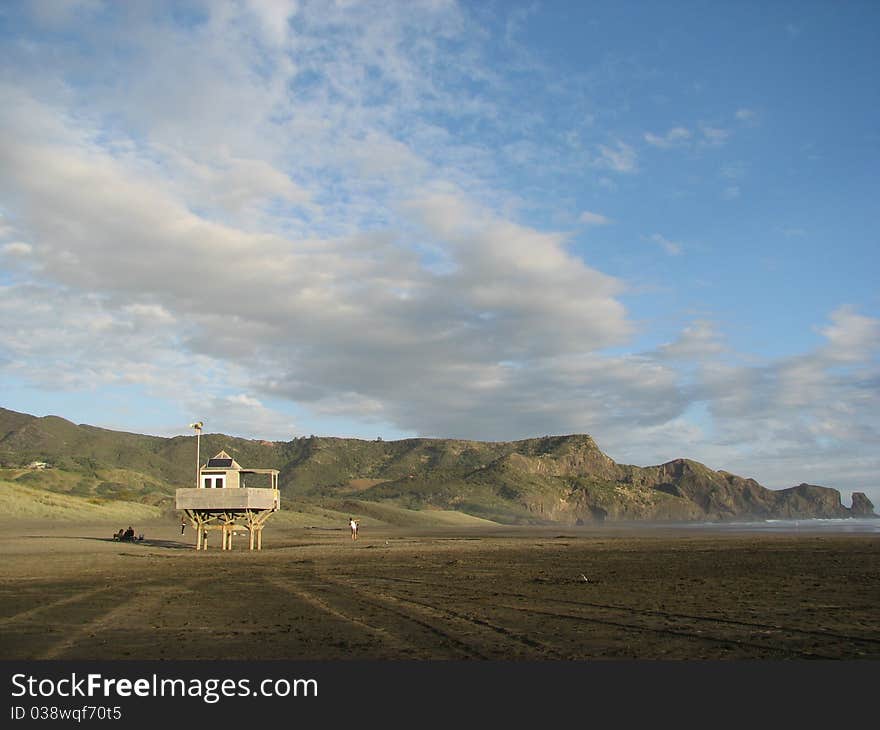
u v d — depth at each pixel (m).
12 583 32.28
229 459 64.56
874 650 16.78
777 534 108.69
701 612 22.39
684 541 79.81
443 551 59.28
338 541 82.44
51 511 113.31
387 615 22.22
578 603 24.75
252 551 60.81
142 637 18.80
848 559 46.62
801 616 21.52
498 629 19.58
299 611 23.25
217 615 22.47
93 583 32.38
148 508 140.75
